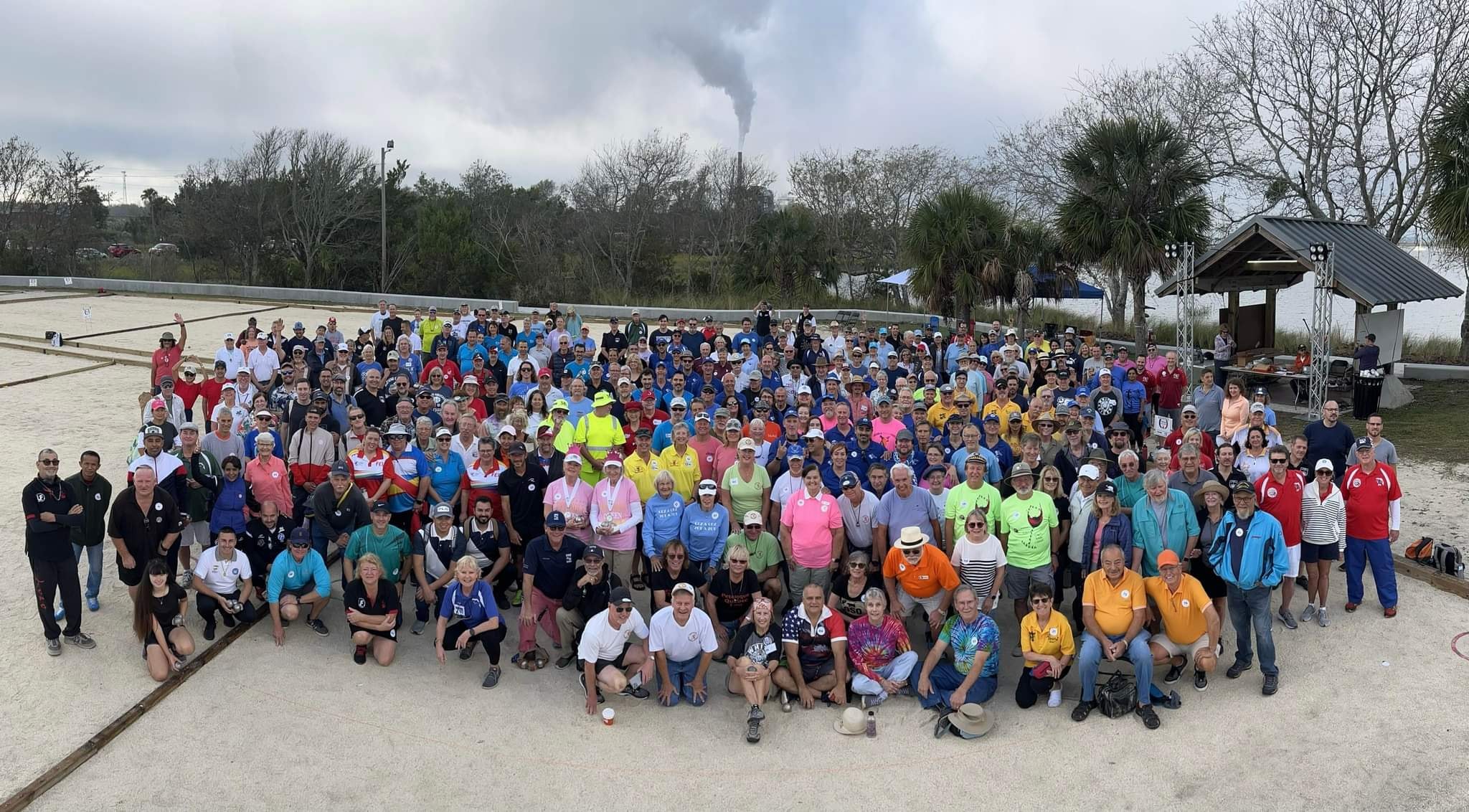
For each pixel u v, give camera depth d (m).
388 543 9.22
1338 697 8.07
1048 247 24.42
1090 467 8.95
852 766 7.38
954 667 8.21
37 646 8.82
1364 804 6.69
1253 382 19.98
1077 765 7.29
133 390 19.61
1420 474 13.70
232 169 45.16
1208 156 28.67
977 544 8.80
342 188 44.53
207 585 8.99
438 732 7.77
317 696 8.22
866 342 18.36
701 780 7.21
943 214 24.50
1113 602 8.11
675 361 14.73
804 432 11.26
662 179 46.94
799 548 9.30
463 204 50.47
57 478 8.62
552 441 10.32
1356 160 26.12
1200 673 8.27
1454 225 17.78
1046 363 14.73
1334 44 25.47
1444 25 23.88
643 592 10.38
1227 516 8.27
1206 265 18.80
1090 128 23.92
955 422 10.78
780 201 48.03
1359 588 9.55
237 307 35.22
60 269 45.19
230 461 9.41
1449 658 8.63
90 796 6.81
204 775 7.09
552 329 18.75
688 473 10.41
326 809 6.78
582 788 7.10
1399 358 19.80
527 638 8.84
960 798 6.93
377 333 19.12
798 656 8.29
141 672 8.45
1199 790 6.93
